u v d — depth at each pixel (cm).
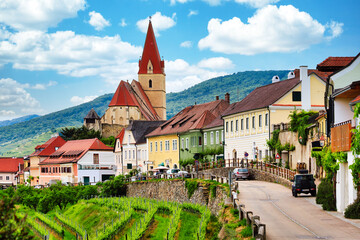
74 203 7844
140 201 6456
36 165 14112
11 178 16975
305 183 4272
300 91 7031
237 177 6294
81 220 6519
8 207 1642
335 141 3469
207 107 9756
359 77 3662
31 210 8012
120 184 7744
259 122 7250
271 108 6931
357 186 3047
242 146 7725
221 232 3089
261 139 7150
